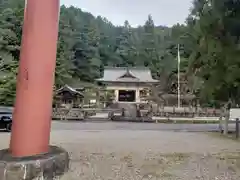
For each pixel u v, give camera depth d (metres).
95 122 25.33
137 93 45.34
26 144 4.76
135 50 65.25
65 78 40.84
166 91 44.66
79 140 11.19
